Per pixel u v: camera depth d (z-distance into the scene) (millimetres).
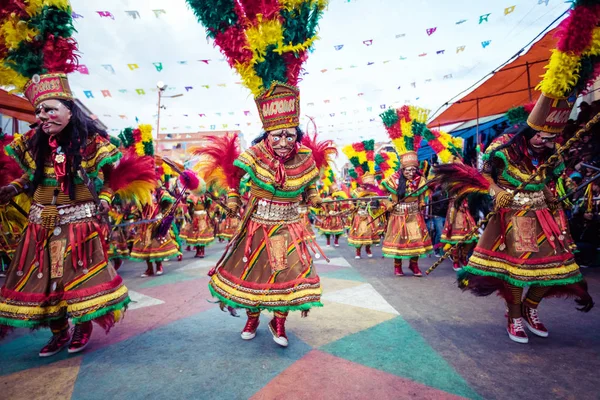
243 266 2723
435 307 3648
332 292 4344
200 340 2859
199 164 3125
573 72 2336
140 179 3094
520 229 2717
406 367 2307
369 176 7914
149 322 3344
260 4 2600
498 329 2992
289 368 2322
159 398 1993
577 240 5707
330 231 10000
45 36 2430
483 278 2869
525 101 8211
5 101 6453
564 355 2463
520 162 2777
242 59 2689
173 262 7387
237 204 3049
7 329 2604
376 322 3197
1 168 3443
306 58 2789
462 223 5703
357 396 1970
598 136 5250
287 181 2775
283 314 2662
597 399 1912
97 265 2561
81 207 2617
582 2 2230
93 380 2223
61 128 2471
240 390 2061
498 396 1950
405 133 5395
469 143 10750
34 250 2531
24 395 2053
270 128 2709
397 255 5289
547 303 3729
